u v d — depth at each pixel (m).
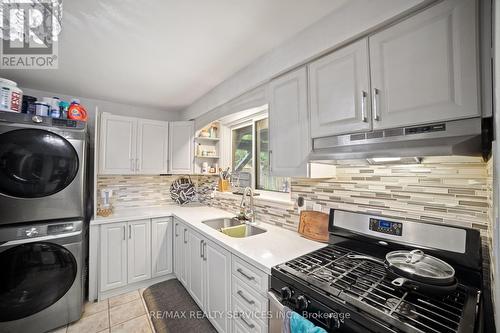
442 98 0.87
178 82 2.25
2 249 1.65
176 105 3.04
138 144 2.71
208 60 1.81
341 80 1.21
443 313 0.80
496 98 0.60
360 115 1.12
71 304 1.89
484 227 0.99
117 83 2.26
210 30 1.44
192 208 2.98
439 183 1.12
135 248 2.42
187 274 2.25
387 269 1.01
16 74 2.03
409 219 1.19
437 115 0.88
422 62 0.92
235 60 1.82
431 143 0.91
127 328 1.84
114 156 2.55
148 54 1.71
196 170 2.99
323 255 1.32
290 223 1.89
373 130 1.08
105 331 1.81
